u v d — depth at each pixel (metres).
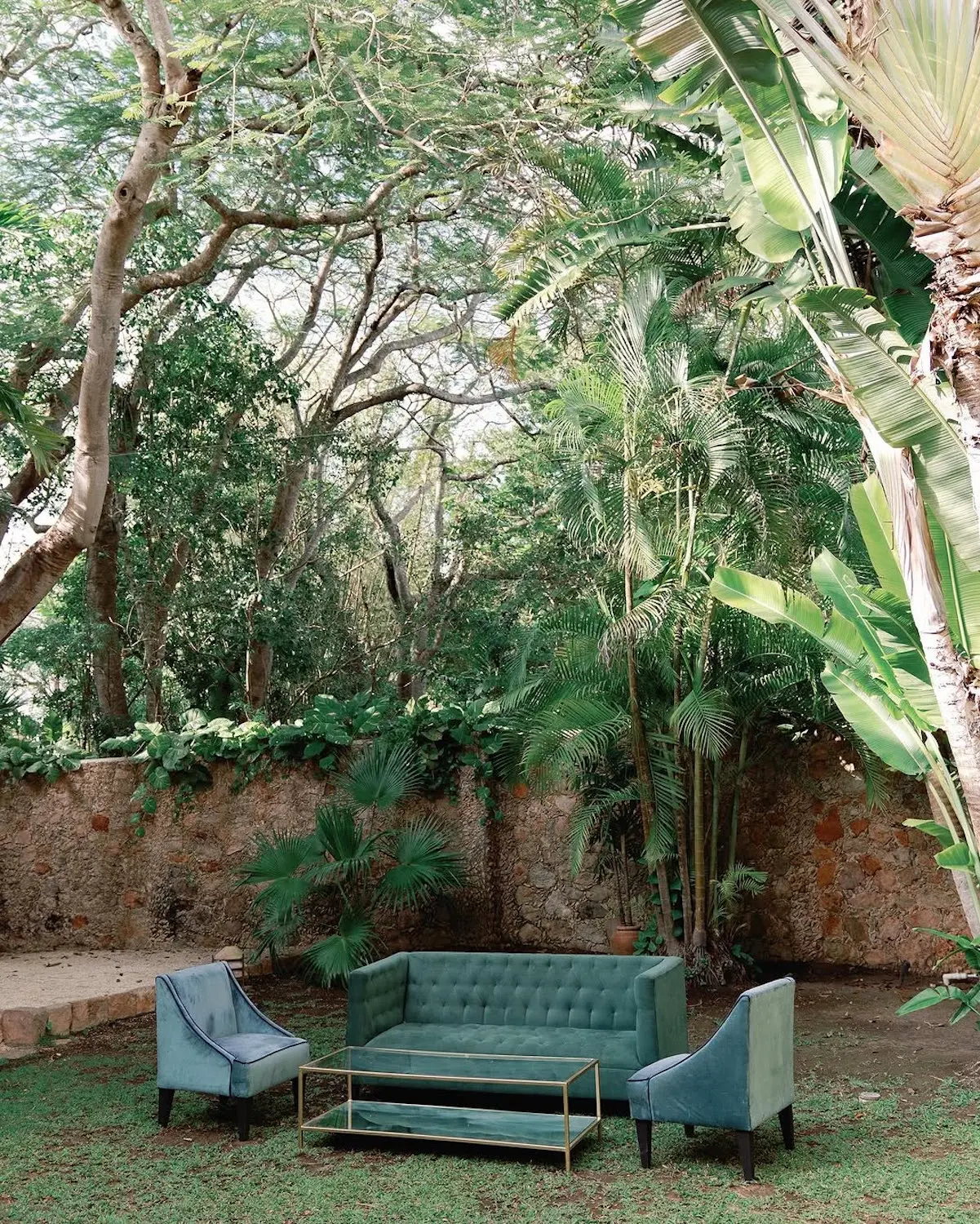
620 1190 4.72
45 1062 7.28
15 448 13.00
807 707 9.64
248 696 16.94
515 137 8.89
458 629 19.16
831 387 8.88
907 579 5.36
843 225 6.94
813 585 8.85
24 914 11.67
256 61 9.52
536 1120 5.38
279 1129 5.74
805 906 9.92
